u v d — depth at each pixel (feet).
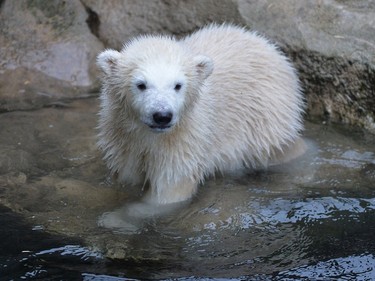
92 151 36.04
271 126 35.78
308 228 30.07
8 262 27.25
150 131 31.30
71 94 42.09
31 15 44.57
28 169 34.17
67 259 27.61
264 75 36.09
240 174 35.27
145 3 45.11
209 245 28.94
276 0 42.98
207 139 32.86
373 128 39.52
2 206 31.07
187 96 30.89
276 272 27.22
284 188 33.63
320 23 41.91
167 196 32.55
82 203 31.81
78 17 45.50
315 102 41.47
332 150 37.11
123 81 30.76
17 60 42.91
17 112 39.45
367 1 43.06
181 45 32.17
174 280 26.61
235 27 38.55
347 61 40.06
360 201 32.07
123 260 27.73
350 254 28.22
